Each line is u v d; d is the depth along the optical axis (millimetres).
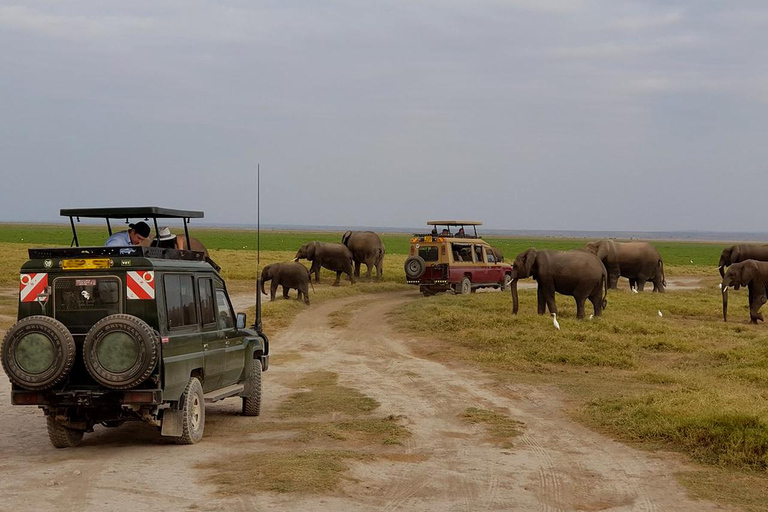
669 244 171125
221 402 12992
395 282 40375
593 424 11297
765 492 7879
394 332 22828
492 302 27016
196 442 9609
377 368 16922
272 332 23078
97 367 8297
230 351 10695
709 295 34406
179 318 9281
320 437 9969
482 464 8867
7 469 8102
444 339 20859
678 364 17062
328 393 13648
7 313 24438
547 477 8367
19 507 6602
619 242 36094
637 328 20891
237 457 8766
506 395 13719
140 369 8258
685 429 10094
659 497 7680
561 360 17234
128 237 11078
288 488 7293
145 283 8719
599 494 7758
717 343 19422
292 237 136500
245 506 6734
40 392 8547
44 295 8836
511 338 19547
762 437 9242
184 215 10711
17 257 50500
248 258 55969
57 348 8344
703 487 8055
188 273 9625
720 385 14000
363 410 12094
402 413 11891
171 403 9188
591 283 22812
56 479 7617
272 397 13398
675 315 26781
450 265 31625
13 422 11031
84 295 8820
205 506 6719
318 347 20375
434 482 7977
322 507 6801
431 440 10102
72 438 9320
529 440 10250
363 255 40344
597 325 20906
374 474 8156
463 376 15773
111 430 10539
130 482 7508
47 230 146250
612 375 15867
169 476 7762
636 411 11289
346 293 34312
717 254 104312
